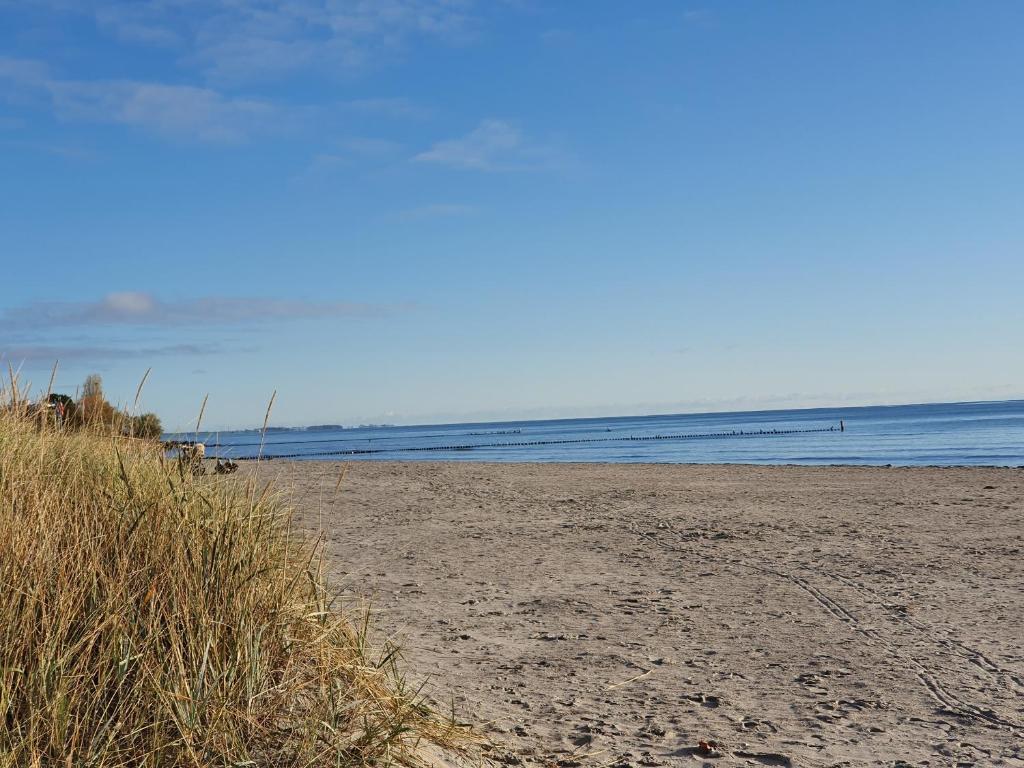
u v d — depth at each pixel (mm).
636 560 11023
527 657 6305
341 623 4219
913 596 8570
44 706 2883
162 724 3070
